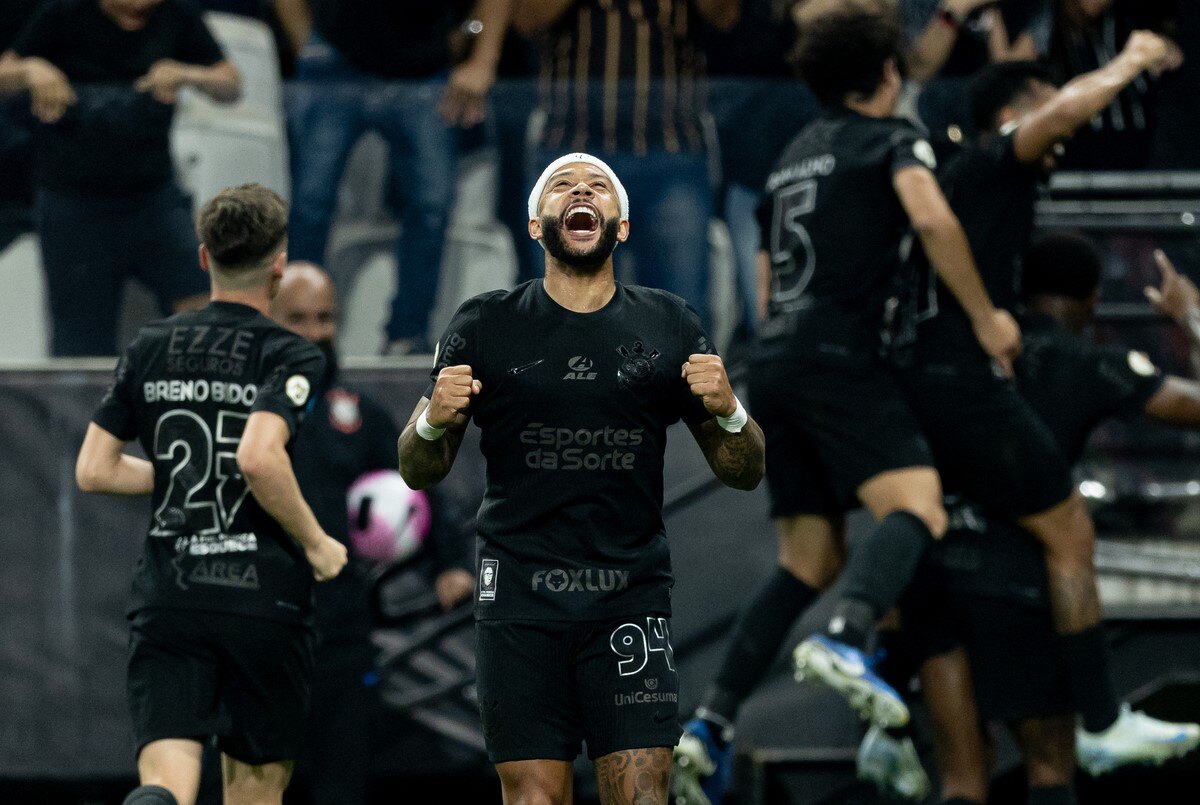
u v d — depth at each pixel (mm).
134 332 15125
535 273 15242
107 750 14789
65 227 14992
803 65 13531
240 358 11008
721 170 15242
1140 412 13727
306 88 15258
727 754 13461
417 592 14945
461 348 8914
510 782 8836
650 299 9109
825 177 12984
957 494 13719
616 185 9078
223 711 10875
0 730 14711
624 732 8672
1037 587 13461
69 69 15055
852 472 12789
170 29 15133
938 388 13094
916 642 13977
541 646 8805
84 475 10969
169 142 15078
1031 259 14352
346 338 15148
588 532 8805
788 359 12992
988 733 14375
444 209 15227
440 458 9039
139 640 10875
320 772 13766
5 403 14852
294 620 11047
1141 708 15086
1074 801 13570
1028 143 12922
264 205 11297
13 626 14742
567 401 8750
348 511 14164
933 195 12453
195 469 10898
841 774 14906
